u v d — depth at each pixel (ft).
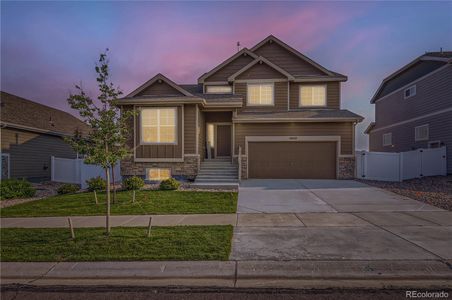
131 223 22.93
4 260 15.51
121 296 12.31
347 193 35.94
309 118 49.19
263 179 50.19
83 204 30.55
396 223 22.07
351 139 49.78
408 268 14.01
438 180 45.19
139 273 14.06
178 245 17.20
